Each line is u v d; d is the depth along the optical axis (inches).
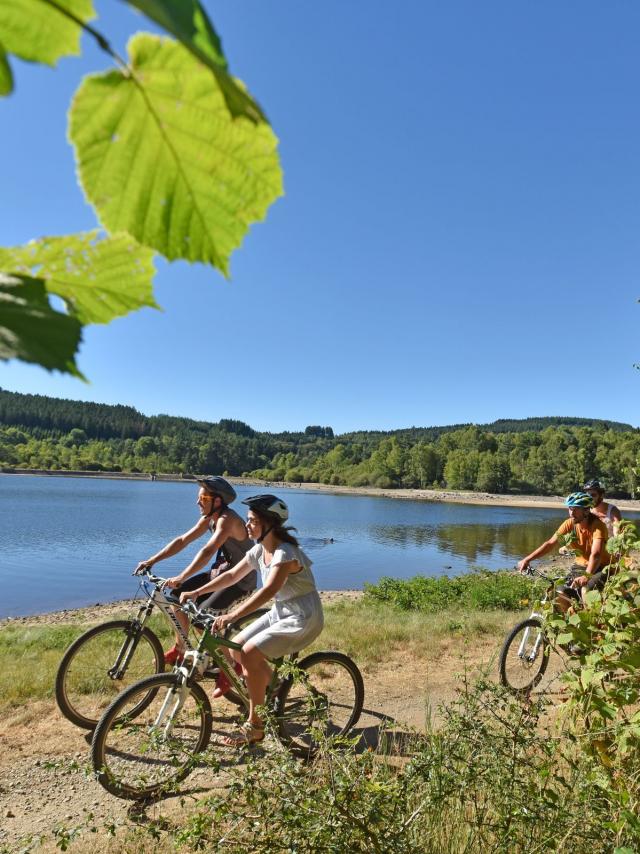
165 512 2058.3
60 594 745.6
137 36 15.4
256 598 144.6
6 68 14.6
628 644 115.9
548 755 99.7
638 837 84.7
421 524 2134.6
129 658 181.9
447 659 269.6
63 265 17.9
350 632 307.7
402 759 147.2
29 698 204.5
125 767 131.5
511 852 92.0
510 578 533.0
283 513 153.9
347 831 80.7
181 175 18.0
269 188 18.2
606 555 191.2
